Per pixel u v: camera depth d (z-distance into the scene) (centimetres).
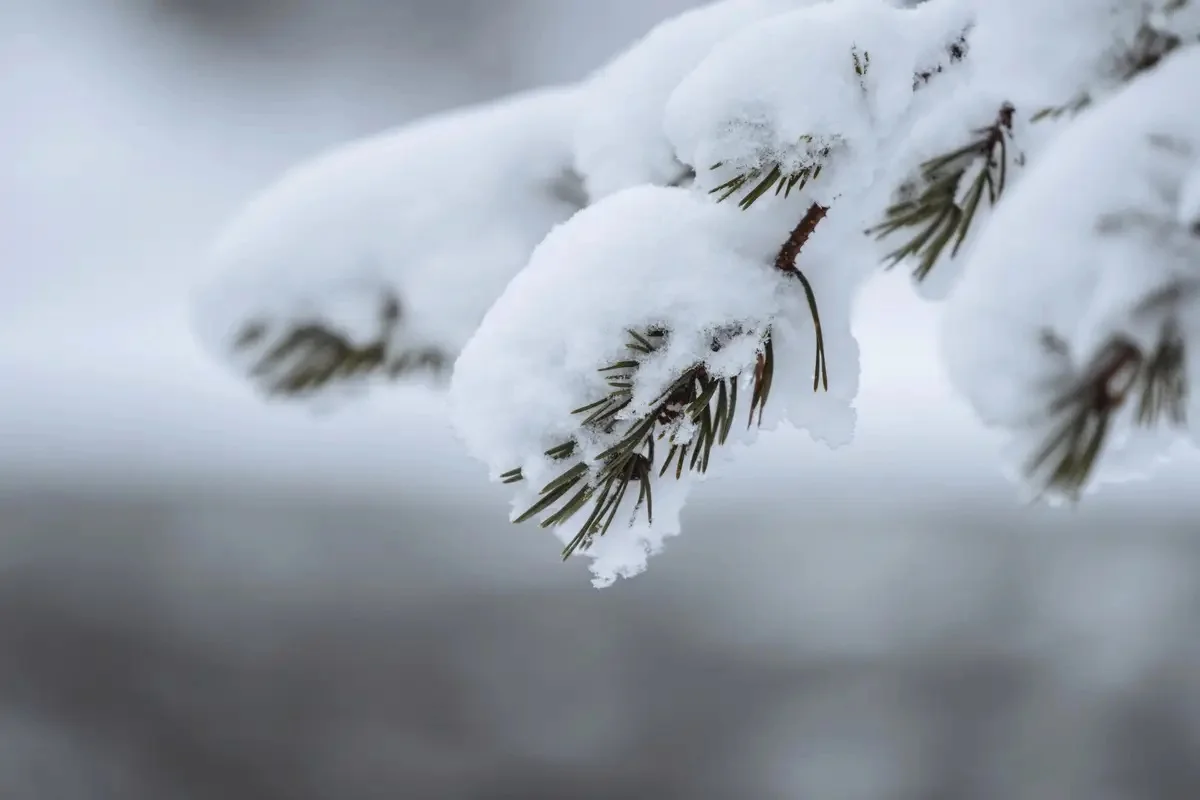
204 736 631
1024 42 140
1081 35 140
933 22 139
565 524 135
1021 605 722
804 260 138
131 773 598
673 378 134
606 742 639
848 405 138
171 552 822
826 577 787
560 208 152
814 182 136
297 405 157
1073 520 858
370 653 702
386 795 607
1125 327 140
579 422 133
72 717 635
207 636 715
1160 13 140
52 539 831
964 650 685
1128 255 139
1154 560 771
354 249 153
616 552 135
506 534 877
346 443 1101
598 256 135
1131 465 144
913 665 669
